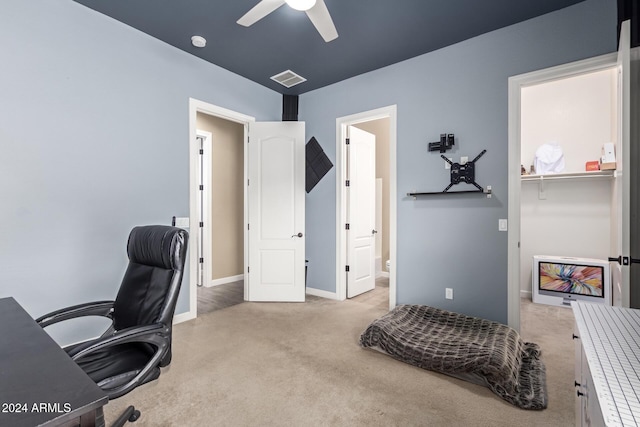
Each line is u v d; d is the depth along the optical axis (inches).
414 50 123.2
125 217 108.5
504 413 68.9
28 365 36.1
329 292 158.7
